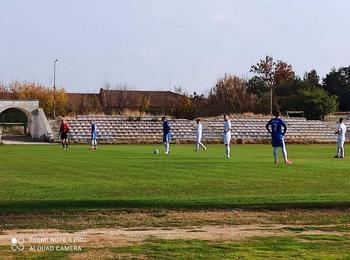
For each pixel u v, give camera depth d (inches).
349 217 605.0
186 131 3075.8
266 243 479.8
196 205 661.3
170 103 4815.5
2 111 3043.8
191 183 935.0
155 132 3080.7
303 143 3117.6
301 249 459.5
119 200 697.6
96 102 4559.5
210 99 4357.8
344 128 1702.8
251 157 1665.8
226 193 805.9
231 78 4387.3
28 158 1594.5
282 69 5000.0
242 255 438.0
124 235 506.6
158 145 2704.2
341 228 549.3
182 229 536.4
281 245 472.7
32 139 2970.0
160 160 1499.8
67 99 4510.3
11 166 1290.6
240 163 1390.3
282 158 1630.2
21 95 4131.4
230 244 474.6
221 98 4318.4
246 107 4308.6
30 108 3051.2
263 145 2817.4
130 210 622.5
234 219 587.8
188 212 620.7
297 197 739.4
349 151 2160.4
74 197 745.6
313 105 4065.0
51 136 2874.0
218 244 474.3
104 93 4931.1
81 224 550.6
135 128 3073.3
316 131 3282.5
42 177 1027.3
